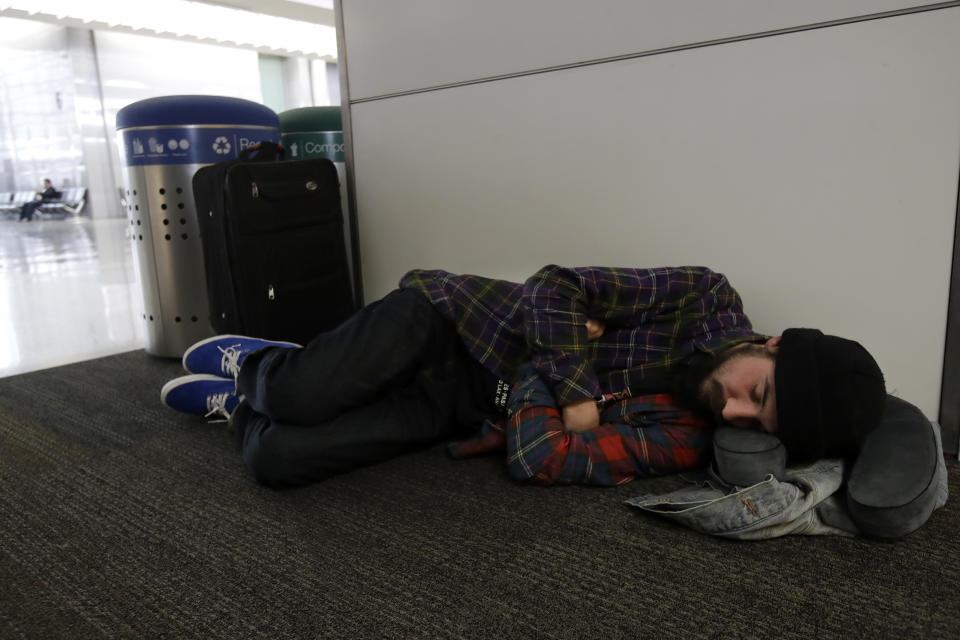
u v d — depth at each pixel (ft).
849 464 3.77
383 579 3.28
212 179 6.44
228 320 6.66
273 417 4.25
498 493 4.19
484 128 6.49
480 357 4.59
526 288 4.36
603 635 2.85
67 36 39.42
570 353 4.20
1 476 4.56
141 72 40.93
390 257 7.59
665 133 5.45
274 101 44.14
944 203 4.44
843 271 4.87
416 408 4.59
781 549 3.49
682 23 5.21
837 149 4.75
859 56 4.57
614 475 4.17
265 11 23.15
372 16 7.06
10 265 16.42
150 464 4.72
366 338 4.33
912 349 4.71
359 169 7.61
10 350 8.06
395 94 7.07
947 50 4.28
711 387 3.87
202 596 3.17
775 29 4.83
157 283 7.37
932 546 3.49
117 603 3.13
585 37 5.70
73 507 4.09
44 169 43.06
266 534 3.73
